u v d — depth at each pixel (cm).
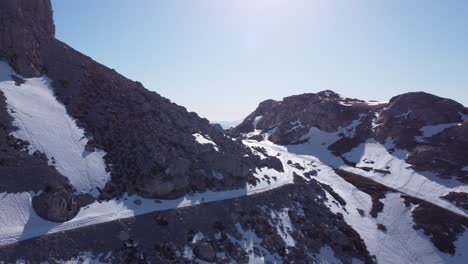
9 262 3709
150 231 4828
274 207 6600
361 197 8388
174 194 5709
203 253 4794
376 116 13038
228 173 6944
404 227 7188
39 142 5466
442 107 11512
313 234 6284
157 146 6506
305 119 14275
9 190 4491
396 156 10206
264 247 5450
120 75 8938
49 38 8419
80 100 6975
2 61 6900
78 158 5575
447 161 9069
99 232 4497
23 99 6234
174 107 9044
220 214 5719
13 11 7694
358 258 6144
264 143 14000
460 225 6944
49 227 4309
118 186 5453
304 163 10656
